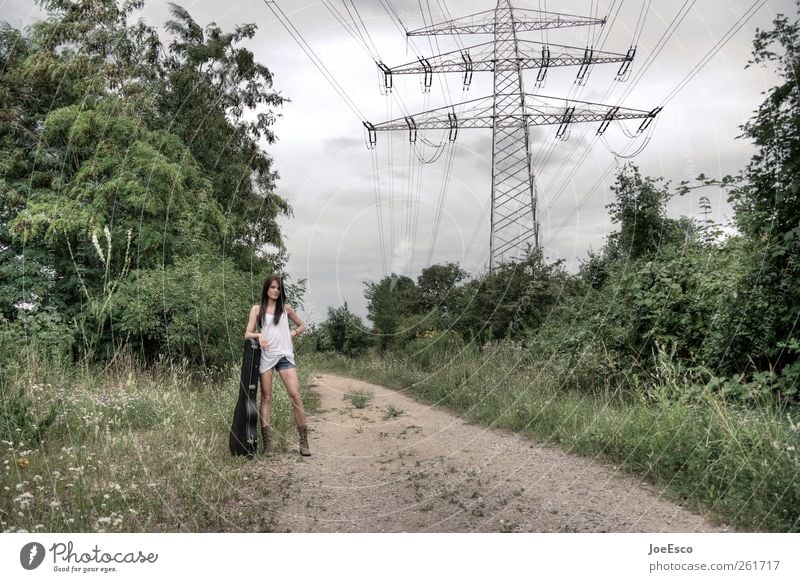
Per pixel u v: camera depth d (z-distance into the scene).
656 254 8.89
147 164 13.38
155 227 13.09
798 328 6.11
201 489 4.16
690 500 4.11
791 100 6.04
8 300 12.19
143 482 4.09
